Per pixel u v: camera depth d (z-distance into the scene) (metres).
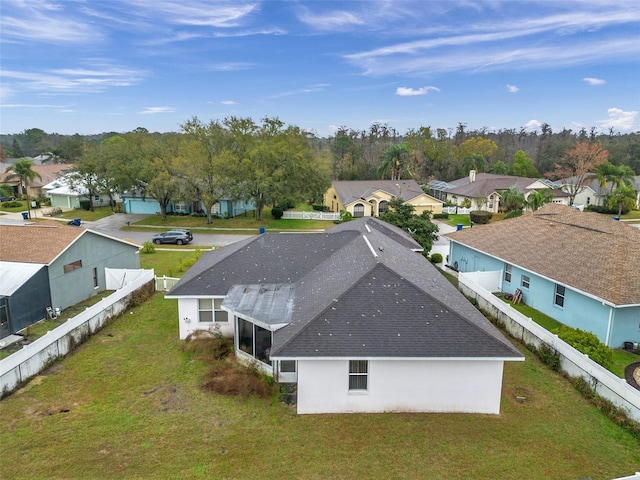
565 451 11.36
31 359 14.86
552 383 14.81
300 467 10.71
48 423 12.40
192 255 34.44
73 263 22.83
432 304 13.91
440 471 10.61
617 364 15.95
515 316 18.55
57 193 60.97
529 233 24.98
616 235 20.70
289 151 49.81
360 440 11.77
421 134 93.31
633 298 16.73
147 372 15.38
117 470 10.56
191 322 18.02
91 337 18.38
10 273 19.95
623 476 10.49
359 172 86.75
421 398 13.03
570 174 69.19
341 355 12.34
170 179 47.81
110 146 55.38
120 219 52.59
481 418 12.81
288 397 13.85
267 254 19.88
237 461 10.90
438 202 55.88
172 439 11.73
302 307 15.00
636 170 88.94
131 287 22.23
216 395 13.89
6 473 10.44
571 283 18.95
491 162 102.25
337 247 20.56
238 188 48.03
